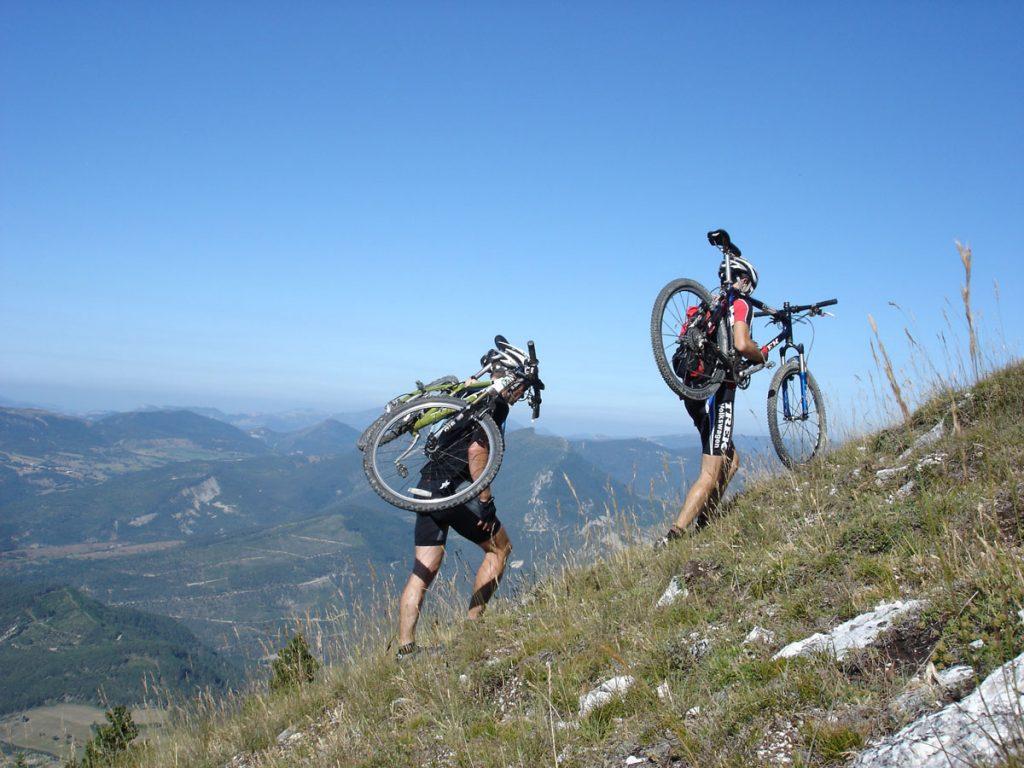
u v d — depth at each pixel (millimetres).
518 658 5258
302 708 6184
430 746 4352
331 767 4566
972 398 6523
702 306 6953
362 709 5457
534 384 6594
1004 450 5172
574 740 3721
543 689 4480
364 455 6438
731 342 6730
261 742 5828
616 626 5129
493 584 6840
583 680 4473
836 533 4992
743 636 4125
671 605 5055
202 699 7422
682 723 3340
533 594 6730
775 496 6652
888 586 3832
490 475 6309
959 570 3611
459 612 6781
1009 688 2439
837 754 2697
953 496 4789
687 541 6168
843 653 3361
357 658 6652
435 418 6336
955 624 3135
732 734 3123
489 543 6805
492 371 6609
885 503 5230
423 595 6500
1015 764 2100
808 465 7234
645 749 3365
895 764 2412
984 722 2354
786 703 3162
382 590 7156
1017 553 3650
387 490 6375
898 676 3033
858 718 2848
